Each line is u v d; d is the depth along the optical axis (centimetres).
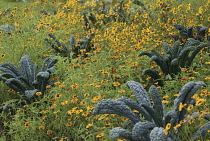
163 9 685
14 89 378
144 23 636
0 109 350
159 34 590
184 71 381
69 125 300
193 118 246
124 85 354
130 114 254
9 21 831
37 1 1153
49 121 323
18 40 564
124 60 471
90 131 291
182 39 539
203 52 469
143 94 279
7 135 334
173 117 227
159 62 401
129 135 243
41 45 539
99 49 489
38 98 365
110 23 697
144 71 387
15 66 442
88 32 607
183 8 746
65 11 871
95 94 354
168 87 367
